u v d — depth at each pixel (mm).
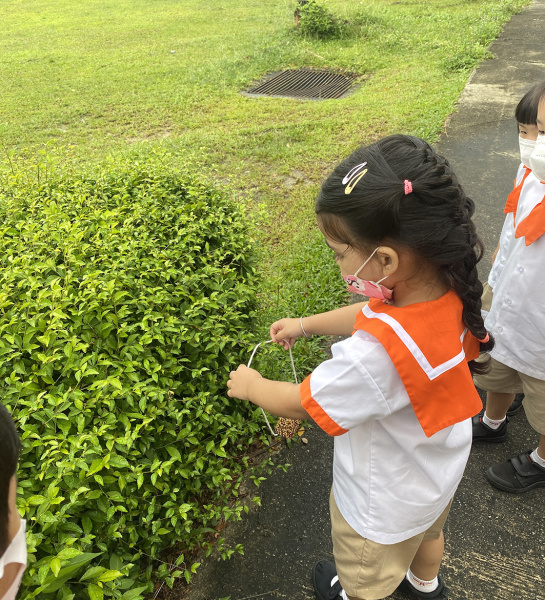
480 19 10156
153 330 2062
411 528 1434
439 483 1408
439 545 1738
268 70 8664
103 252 2416
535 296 1924
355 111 6594
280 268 3809
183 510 1804
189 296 2330
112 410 1792
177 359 2207
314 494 2297
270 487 2322
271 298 3418
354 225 1132
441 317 1196
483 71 7738
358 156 1158
